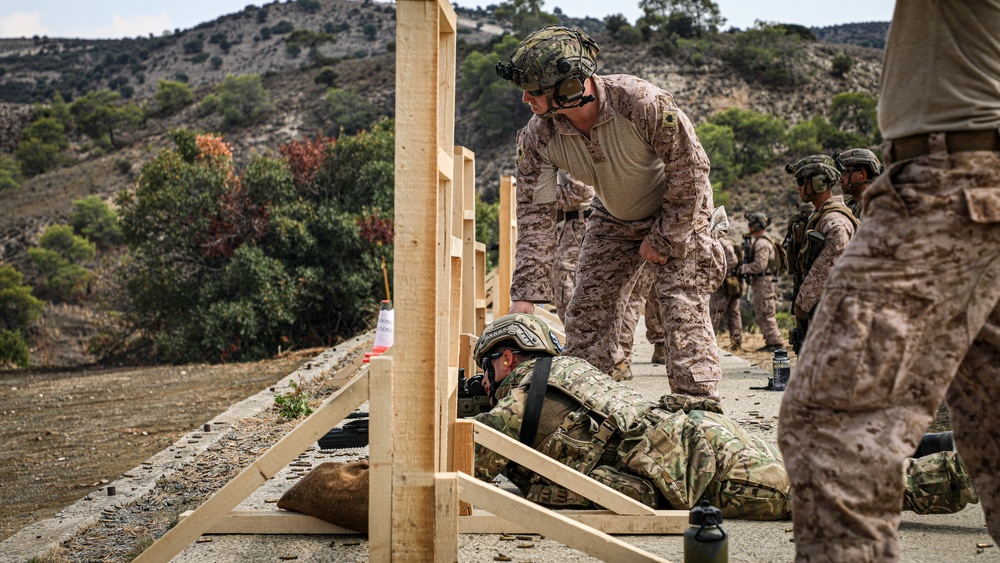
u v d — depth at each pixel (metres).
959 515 3.51
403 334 2.53
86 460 8.66
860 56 103.88
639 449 3.43
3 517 6.66
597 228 4.60
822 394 1.91
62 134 108.94
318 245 22.14
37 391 14.78
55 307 52.94
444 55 2.98
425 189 2.50
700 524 2.57
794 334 6.25
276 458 2.86
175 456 6.27
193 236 22.05
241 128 97.56
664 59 97.56
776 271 11.66
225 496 2.82
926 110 1.92
